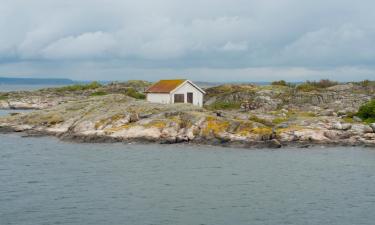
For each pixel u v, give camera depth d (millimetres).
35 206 34344
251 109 84938
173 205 34812
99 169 46688
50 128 70812
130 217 32125
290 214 32875
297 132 60156
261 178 43094
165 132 62125
